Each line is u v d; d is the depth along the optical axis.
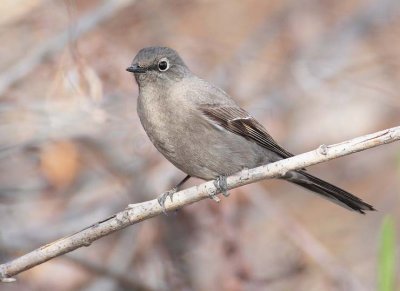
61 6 17.08
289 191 18.20
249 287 13.83
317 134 18.52
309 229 17.73
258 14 19.06
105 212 15.43
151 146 15.26
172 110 12.02
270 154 12.91
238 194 14.35
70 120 14.52
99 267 14.52
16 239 14.88
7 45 17.05
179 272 14.31
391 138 9.88
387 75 18.45
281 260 15.43
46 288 14.81
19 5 16.78
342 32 19.27
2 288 14.61
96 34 16.17
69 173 14.83
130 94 15.09
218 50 18.00
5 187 15.33
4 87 15.34
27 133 14.83
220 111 12.23
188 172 12.41
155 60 12.08
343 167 18.89
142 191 15.37
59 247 10.28
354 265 17.03
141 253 14.59
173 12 18.11
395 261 16.30
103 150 15.41
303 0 19.44
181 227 14.16
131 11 17.19
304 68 18.05
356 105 18.61
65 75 13.81
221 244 13.88
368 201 18.48
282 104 18.17
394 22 19.41
